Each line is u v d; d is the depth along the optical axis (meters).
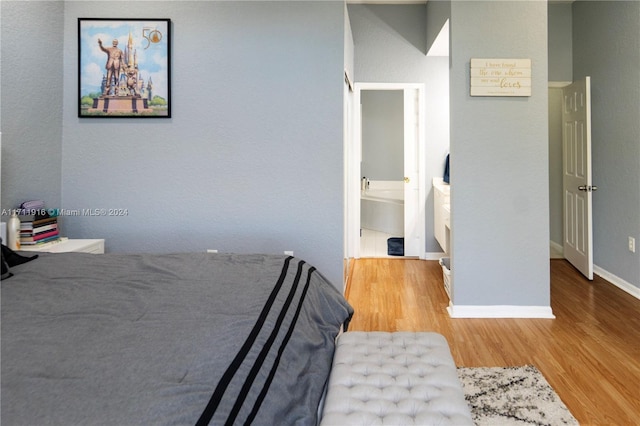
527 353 2.53
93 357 0.95
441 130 4.86
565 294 3.62
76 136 3.16
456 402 1.25
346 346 1.65
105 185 3.18
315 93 3.12
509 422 1.84
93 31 3.11
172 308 1.28
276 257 2.01
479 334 2.82
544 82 3.03
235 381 0.97
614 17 3.82
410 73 4.80
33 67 2.84
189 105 3.15
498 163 3.08
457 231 3.13
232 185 3.17
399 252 5.23
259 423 0.95
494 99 3.06
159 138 3.16
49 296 1.36
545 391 2.09
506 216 3.10
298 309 1.54
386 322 3.05
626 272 3.72
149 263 1.79
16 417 0.72
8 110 2.63
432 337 1.71
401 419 1.17
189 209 3.19
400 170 6.84
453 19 3.06
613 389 2.11
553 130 5.07
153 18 3.11
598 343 2.66
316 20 3.11
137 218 3.20
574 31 4.57
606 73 3.98
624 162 3.73
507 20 3.03
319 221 3.16
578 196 4.30
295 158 3.14
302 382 1.28
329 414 1.20
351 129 4.84
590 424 1.83
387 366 1.47
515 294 3.12
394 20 4.77
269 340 1.22
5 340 1.02
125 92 3.13
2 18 2.57
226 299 1.38
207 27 3.12
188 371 0.92
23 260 1.81
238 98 3.14
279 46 3.12
